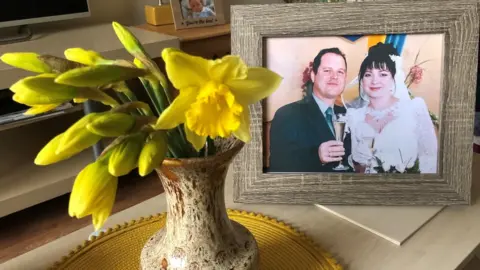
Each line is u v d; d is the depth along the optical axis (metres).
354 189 0.79
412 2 0.74
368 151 0.78
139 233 0.75
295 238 0.71
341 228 0.74
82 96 0.48
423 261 0.66
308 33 0.76
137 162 0.48
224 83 0.48
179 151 0.55
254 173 0.80
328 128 0.79
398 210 0.78
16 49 1.66
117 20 2.23
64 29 1.99
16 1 1.75
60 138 0.46
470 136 0.76
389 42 0.76
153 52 1.77
